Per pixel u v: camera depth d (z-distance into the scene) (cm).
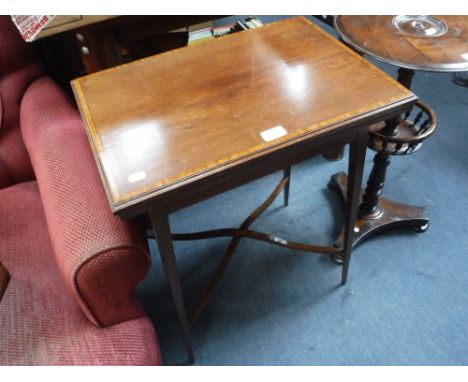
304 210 143
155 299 121
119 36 98
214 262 129
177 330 114
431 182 146
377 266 124
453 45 86
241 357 108
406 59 82
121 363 71
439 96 182
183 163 65
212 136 69
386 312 113
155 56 90
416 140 97
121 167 65
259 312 116
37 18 85
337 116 71
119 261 66
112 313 74
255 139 68
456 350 105
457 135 163
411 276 121
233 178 70
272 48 90
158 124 72
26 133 94
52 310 77
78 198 71
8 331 74
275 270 126
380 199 134
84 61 99
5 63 98
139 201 60
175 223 142
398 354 105
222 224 141
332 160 160
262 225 138
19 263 86
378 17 97
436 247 127
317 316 114
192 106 75
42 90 101
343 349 107
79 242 66
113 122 73
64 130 86
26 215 95
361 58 84
